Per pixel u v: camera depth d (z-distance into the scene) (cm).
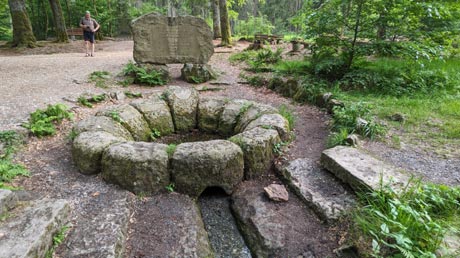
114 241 232
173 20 736
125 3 2542
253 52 1058
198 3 2530
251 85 740
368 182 273
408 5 554
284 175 348
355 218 251
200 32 756
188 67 752
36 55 1096
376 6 589
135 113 464
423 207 229
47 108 462
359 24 629
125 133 418
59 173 335
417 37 619
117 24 2506
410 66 682
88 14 1021
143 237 255
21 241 200
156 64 748
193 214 295
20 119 432
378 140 395
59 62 884
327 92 579
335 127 449
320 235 260
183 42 752
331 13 638
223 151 329
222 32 1317
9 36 2172
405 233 208
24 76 694
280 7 3866
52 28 2306
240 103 521
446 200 244
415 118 457
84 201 286
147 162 312
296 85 635
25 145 383
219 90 696
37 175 326
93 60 934
